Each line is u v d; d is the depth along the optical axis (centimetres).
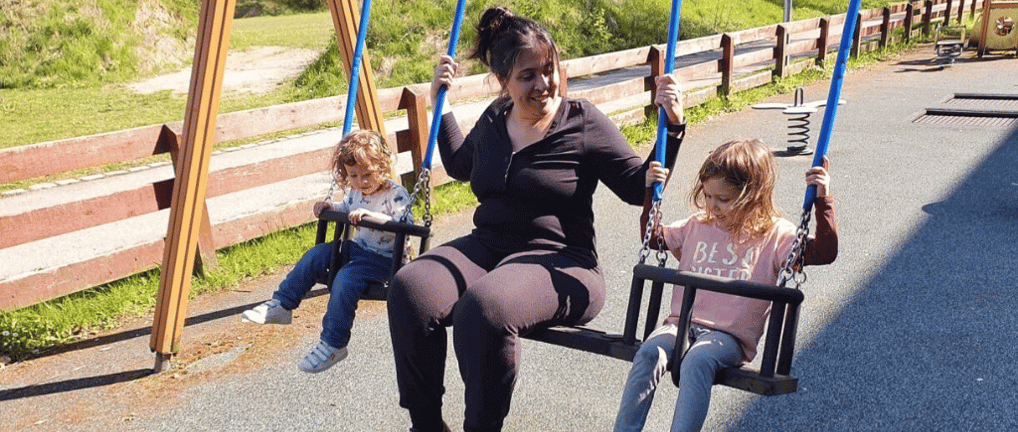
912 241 566
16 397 402
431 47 1647
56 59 1747
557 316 271
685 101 1103
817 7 2770
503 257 292
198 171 415
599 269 295
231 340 454
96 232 709
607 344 263
